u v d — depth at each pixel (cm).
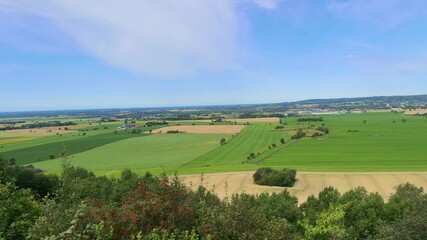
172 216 983
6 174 4284
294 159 9494
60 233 859
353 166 7938
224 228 1094
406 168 7412
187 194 1168
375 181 6284
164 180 1142
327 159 9275
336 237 1249
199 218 1081
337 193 3756
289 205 2866
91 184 3719
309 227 1312
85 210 950
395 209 2584
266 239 1119
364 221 2439
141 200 1028
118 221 923
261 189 6022
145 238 880
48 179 5491
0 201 1275
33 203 1447
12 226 1142
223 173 7400
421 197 2870
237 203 1273
